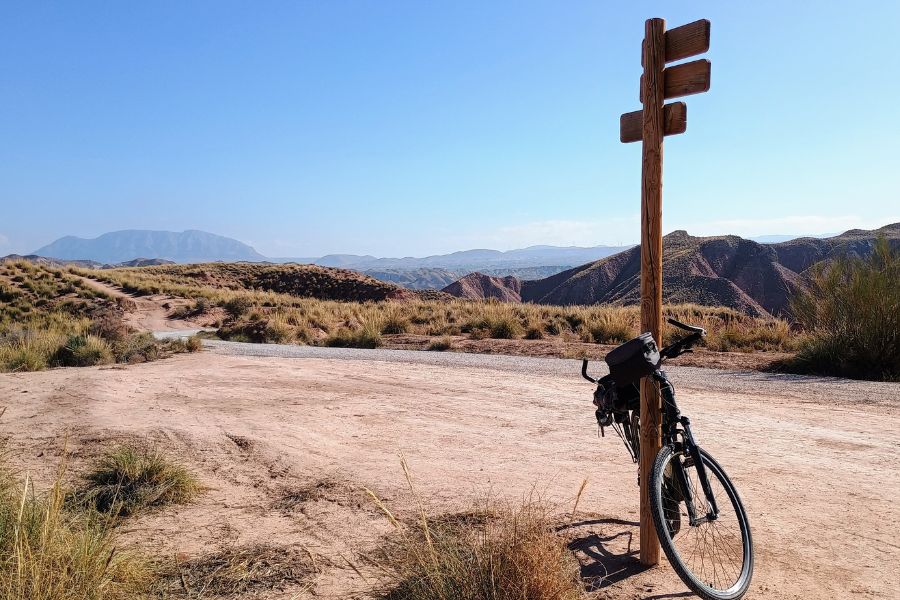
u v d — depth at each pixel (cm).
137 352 1719
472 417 882
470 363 1538
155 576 383
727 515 446
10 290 4041
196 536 456
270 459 659
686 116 380
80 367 1535
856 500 512
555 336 2219
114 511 494
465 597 320
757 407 924
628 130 420
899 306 1190
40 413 882
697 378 1217
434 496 530
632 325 1980
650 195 395
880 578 367
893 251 1298
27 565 324
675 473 380
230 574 387
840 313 1287
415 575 345
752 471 600
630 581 365
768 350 1620
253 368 1426
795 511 487
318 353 1892
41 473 596
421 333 2512
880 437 727
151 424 802
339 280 7525
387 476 592
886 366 1192
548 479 581
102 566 347
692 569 374
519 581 319
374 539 441
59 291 4259
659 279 397
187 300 4384
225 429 780
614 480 577
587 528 448
